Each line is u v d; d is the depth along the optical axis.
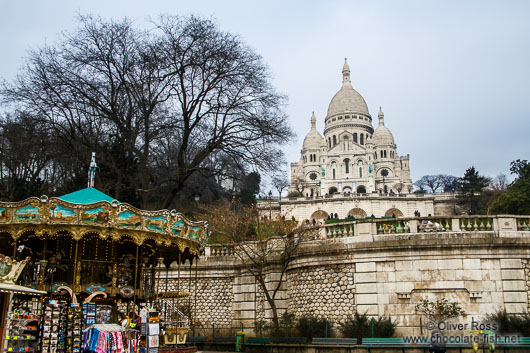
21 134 30.94
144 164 29.48
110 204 15.56
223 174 32.59
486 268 20.31
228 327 25.81
